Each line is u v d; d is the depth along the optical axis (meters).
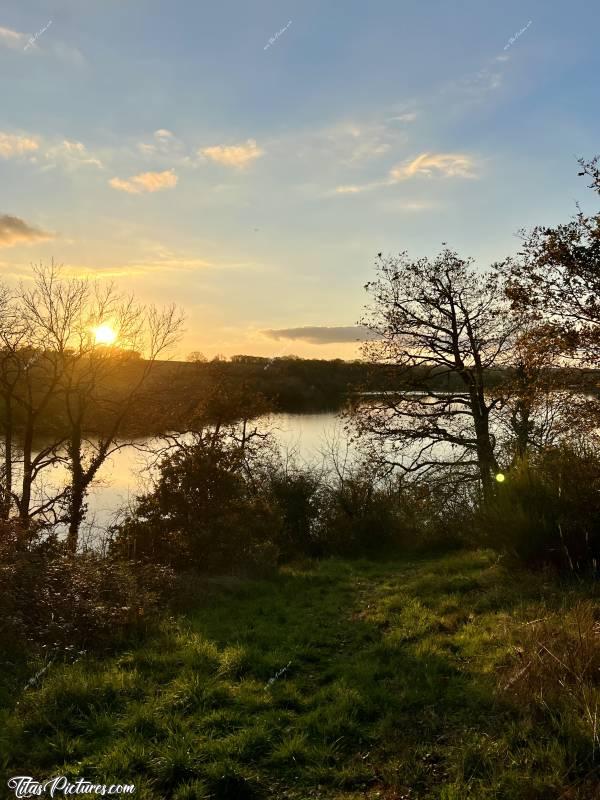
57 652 6.19
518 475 10.20
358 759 4.12
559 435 11.30
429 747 4.14
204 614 8.27
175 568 11.59
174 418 22.05
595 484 8.73
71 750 4.21
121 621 7.06
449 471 17.75
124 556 11.75
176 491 12.58
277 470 18.20
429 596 8.36
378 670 5.57
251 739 4.34
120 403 23.73
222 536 12.02
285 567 12.73
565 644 5.03
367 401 18.86
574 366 10.45
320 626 7.50
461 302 18.34
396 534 15.43
